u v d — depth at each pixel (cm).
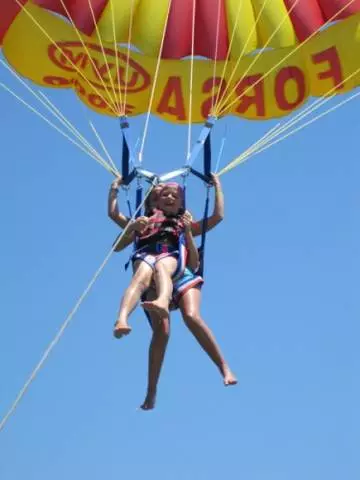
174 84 1538
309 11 1516
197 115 1530
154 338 1183
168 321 1186
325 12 1514
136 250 1187
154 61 1544
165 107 1533
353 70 1494
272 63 1529
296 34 1527
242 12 1539
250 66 1522
